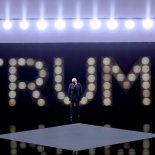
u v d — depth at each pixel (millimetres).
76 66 15461
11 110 15305
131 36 15461
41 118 14000
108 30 15523
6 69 15422
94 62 15461
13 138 9305
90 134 9859
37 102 15375
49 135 9750
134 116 14500
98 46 15508
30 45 15492
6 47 15469
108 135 9688
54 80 15438
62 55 15508
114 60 15430
